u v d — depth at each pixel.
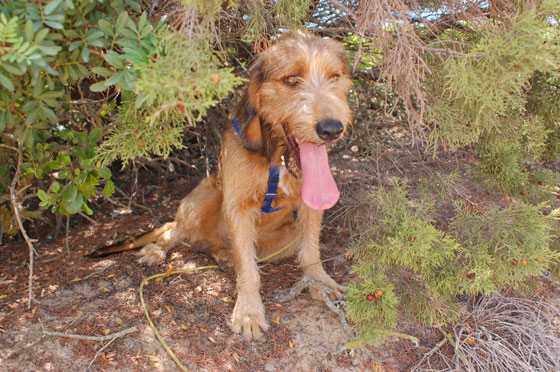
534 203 0.87
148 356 0.68
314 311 0.79
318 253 0.84
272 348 0.72
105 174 0.65
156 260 0.92
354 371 0.70
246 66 0.94
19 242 1.06
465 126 0.66
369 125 1.01
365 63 0.93
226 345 0.71
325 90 0.67
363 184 1.09
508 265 0.68
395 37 0.63
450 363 0.73
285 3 0.67
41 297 0.79
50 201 0.66
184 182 1.40
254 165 0.76
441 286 0.69
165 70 0.45
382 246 0.66
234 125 0.78
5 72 0.46
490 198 0.91
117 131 0.58
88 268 0.90
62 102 0.64
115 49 0.53
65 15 0.48
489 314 0.81
